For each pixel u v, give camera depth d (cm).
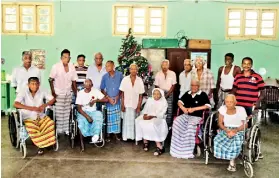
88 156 429
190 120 431
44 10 721
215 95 538
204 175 364
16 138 459
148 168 385
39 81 468
